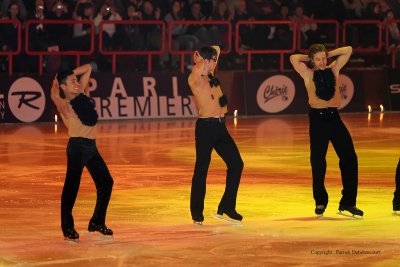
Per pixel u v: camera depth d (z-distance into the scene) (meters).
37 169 33.88
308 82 24.97
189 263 19.75
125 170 33.66
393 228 23.58
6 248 21.17
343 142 24.81
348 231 23.19
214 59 23.72
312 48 24.95
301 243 21.75
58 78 21.78
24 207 26.36
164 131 47.34
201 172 23.77
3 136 44.50
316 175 25.02
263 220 24.61
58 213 25.48
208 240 22.05
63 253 20.67
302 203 27.20
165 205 26.75
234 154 24.08
